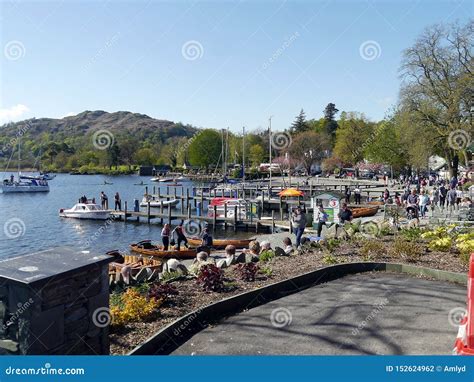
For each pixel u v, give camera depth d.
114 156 111.38
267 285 10.10
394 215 20.56
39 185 69.31
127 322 8.03
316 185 59.44
